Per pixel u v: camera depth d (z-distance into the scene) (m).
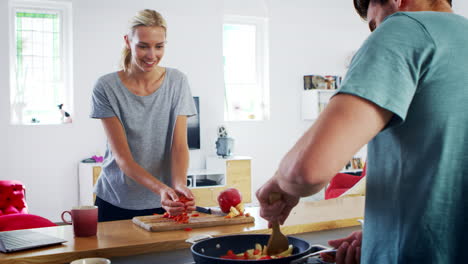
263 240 1.16
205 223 1.51
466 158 0.73
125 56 1.92
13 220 3.05
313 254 1.10
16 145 5.04
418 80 0.71
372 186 0.82
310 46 6.35
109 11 5.32
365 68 0.69
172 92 2.00
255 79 6.23
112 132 1.92
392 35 0.71
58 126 5.17
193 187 5.31
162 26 1.80
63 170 5.20
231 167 5.52
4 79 4.99
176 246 1.31
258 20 6.20
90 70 5.26
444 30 0.72
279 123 6.20
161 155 2.03
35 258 1.15
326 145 0.66
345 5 6.54
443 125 0.72
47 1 5.15
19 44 5.15
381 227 0.79
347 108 0.67
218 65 5.86
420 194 0.74
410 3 0.82
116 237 1.36
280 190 0.88
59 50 5.29
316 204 1.78
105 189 2.03
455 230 0.73
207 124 5.83
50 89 5.27
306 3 6.31
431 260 0.73
